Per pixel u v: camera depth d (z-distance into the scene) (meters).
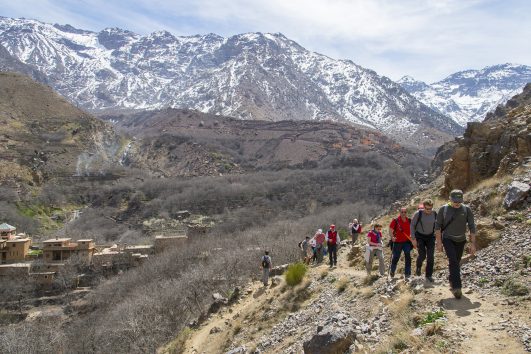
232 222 101.06
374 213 84.50
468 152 25.39
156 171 195.88
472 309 11.20
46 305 63.78
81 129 177.75
